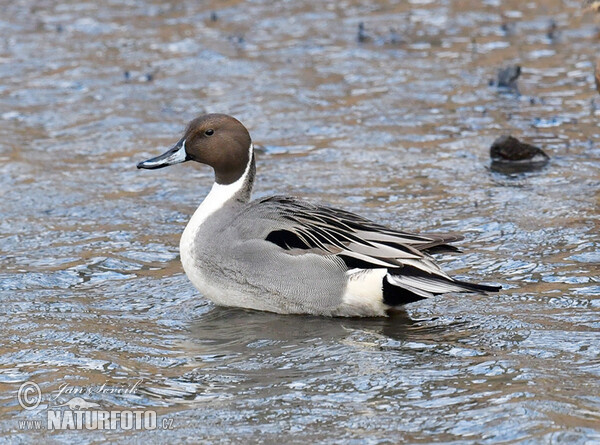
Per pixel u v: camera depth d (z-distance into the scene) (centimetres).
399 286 1000
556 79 1922
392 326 1024
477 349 950
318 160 1600
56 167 1603
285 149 1656
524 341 962
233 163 1119
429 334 996
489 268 1166
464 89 1891
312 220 1050
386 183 1492
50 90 1969
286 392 875
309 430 803
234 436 799
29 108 1880
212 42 2206
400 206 1394
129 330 1031
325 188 1480
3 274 1191
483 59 2048
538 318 1018
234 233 1063
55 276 1188
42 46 2222
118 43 2231
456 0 2448
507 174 1496
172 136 1731
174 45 2197
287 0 2503
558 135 1648
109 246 1288
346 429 802
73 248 1280
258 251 1047
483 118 1745
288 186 1492
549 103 1802
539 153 1542
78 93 1950
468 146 1622
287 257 1039
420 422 809
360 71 2008
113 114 1836
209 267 1070
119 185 1531
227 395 874
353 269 1022
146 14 2442
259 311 1079
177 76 2016
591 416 803
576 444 762
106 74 2042
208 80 1989
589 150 1574
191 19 2388
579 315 1020
